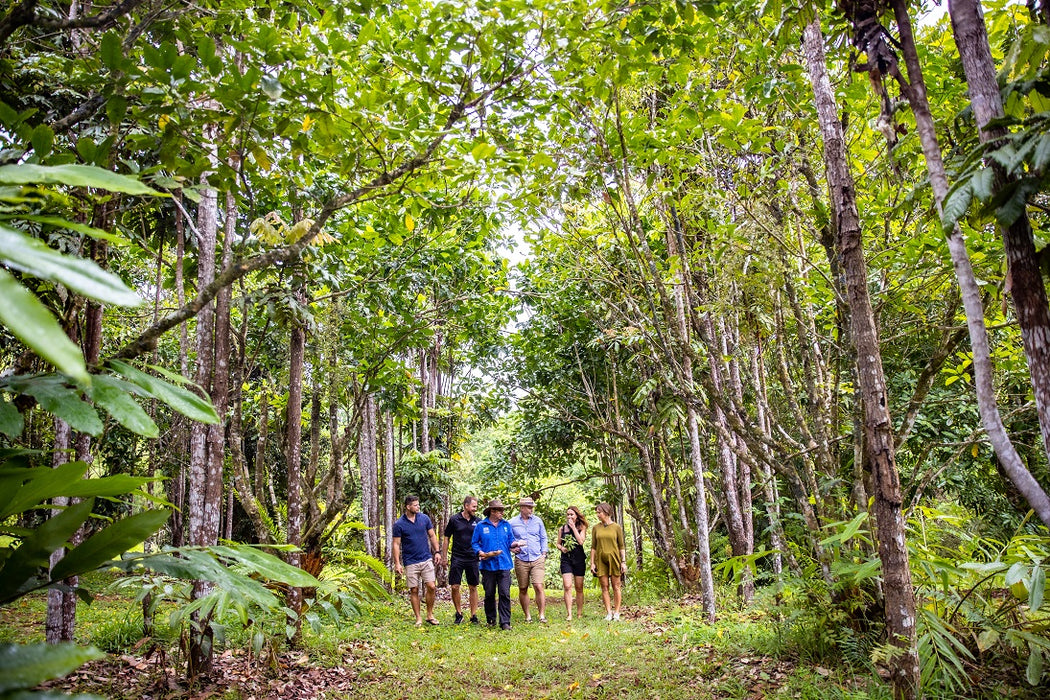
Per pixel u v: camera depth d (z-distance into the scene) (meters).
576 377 12.19
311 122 3.55
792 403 5.45
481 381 13.30
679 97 4.84
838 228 3.72
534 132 4.42
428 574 8.05
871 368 3.58
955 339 4.30
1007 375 5.11
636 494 13.15
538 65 3.55
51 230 3.28
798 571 5.32
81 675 4.73
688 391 5.53
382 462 13.53
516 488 13.65
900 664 3.47
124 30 3.06
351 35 3.85
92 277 0.67
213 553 1.35
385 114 4.00
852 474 5.34
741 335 6.69
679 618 7.67
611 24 3.59
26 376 1.10
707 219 5.82
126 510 10.35
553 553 17.92
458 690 5.08
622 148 5.08
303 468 13.89
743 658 5.08
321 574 6.91
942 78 4.38
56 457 4.03
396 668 5.69
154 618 6.07
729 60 4.95
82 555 1.17
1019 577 3.29
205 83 2.93
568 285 10.28
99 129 3.59
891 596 3.53
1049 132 1.69
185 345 6.04
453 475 12.60
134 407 1.01
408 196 4.39
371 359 8.57
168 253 6.43
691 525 11.75
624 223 5.37
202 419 1.11
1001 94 2.05
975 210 2.27
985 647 3.57
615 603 8.34
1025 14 2.98
